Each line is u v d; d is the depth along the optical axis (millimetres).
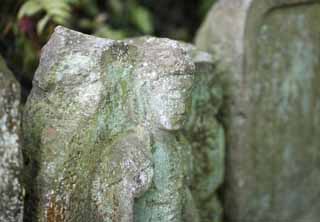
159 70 968
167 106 969
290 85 1353
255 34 1266
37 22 1350
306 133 1413
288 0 1291
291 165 1404
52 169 926
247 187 1328
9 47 1382
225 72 1271
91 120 943
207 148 1220
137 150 951
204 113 1198
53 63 938
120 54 961
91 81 942
